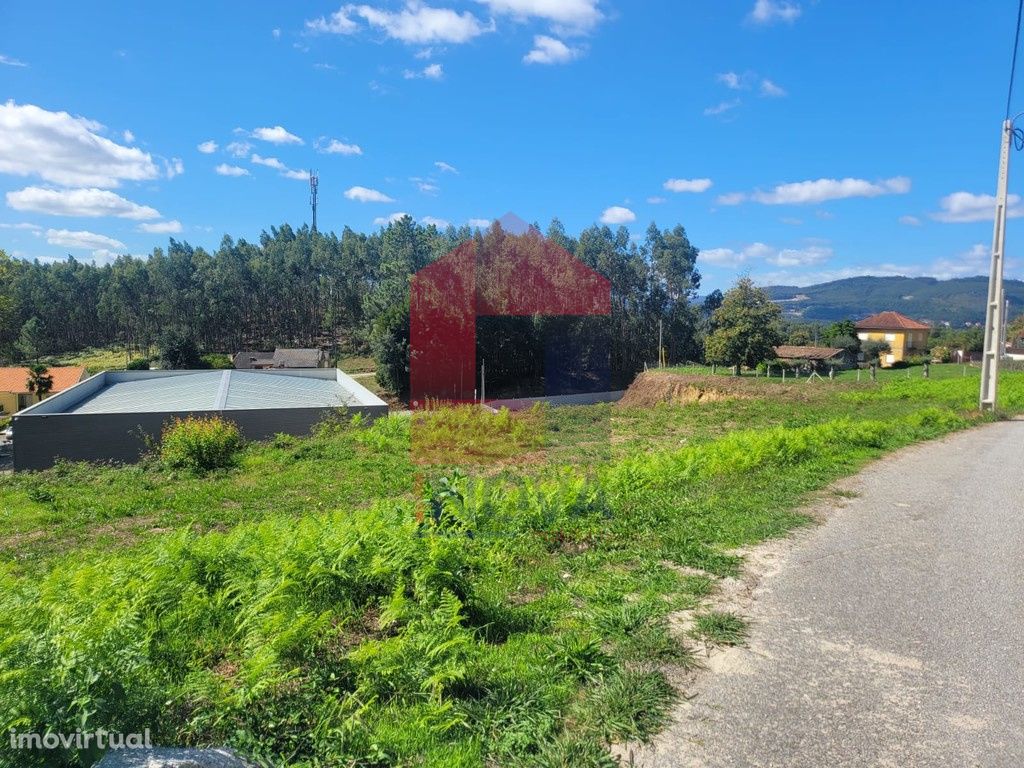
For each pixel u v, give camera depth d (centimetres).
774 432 1155
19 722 269
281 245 10594
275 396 2905
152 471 1508
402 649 372
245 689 325
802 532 670
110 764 257
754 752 310
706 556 582
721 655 408
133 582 461
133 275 9300
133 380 3628
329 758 302
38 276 9712
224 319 8750
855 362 5491
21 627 397
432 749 309
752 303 3628
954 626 445
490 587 504
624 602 486
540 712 340
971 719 335
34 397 5591
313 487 1178
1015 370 3494
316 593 462
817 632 438
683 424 1658
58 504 1122
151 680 329
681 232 5891
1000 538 648
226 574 485
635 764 304
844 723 333
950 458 1099
